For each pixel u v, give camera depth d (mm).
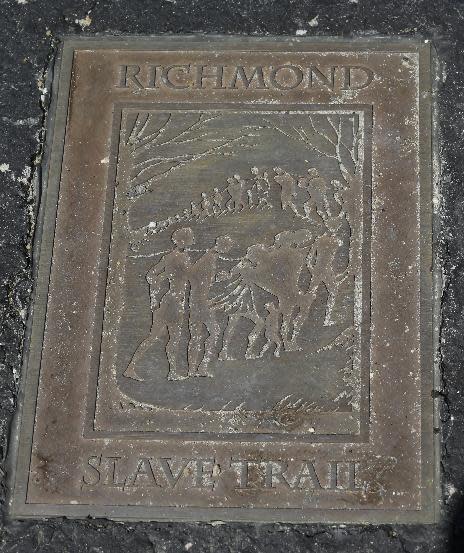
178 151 851
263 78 867
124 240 834
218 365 810
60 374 813
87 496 794
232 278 825
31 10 893
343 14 880
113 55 879
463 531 784
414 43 871
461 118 854
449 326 815
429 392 802
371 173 840
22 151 860
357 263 825
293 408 802
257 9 884
